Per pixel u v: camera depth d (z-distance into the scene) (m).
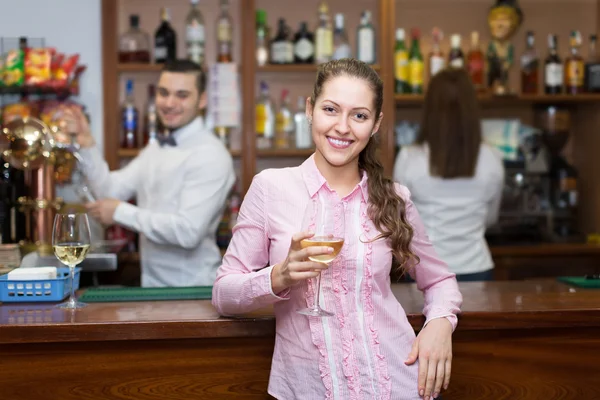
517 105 3.88
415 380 1.50
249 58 3.47
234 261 1.57
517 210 3.66
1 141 2.48
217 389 1.73
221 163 2.66
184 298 1.94
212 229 2.72
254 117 3.49
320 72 1.51
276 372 1.54
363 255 1.49
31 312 1.76
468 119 2.65
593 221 3.80
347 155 1.48
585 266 3.60
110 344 1.70
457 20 3.82
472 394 1.79
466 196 2.72
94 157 2.85
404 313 1.58
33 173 2.64
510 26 3.63
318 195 1.52
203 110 3.53
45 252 2.44
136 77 3.66
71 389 1.70
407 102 3.62
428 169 2.70
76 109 2.88
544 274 3.58
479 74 3.60
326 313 1.46
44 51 3.22
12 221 2.57
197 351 1.72
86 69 3.51
